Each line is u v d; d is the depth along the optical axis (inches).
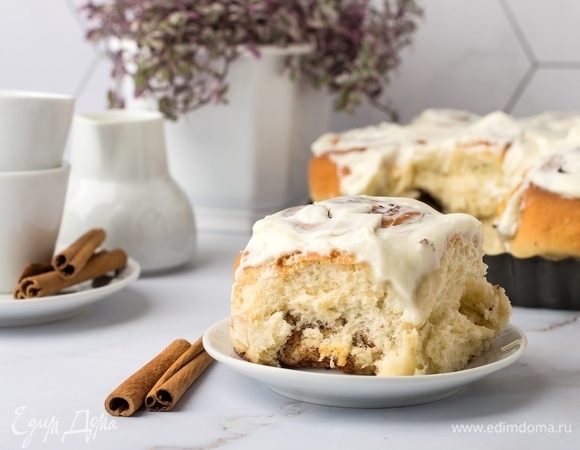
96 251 32.4
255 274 25.0
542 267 30.1
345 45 37.5
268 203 37.0
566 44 38.8
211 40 34.4
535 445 23.1
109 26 36.1
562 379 26.1
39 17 43.0
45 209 29.9
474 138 32.8
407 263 24.3
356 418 24.2
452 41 39.7
